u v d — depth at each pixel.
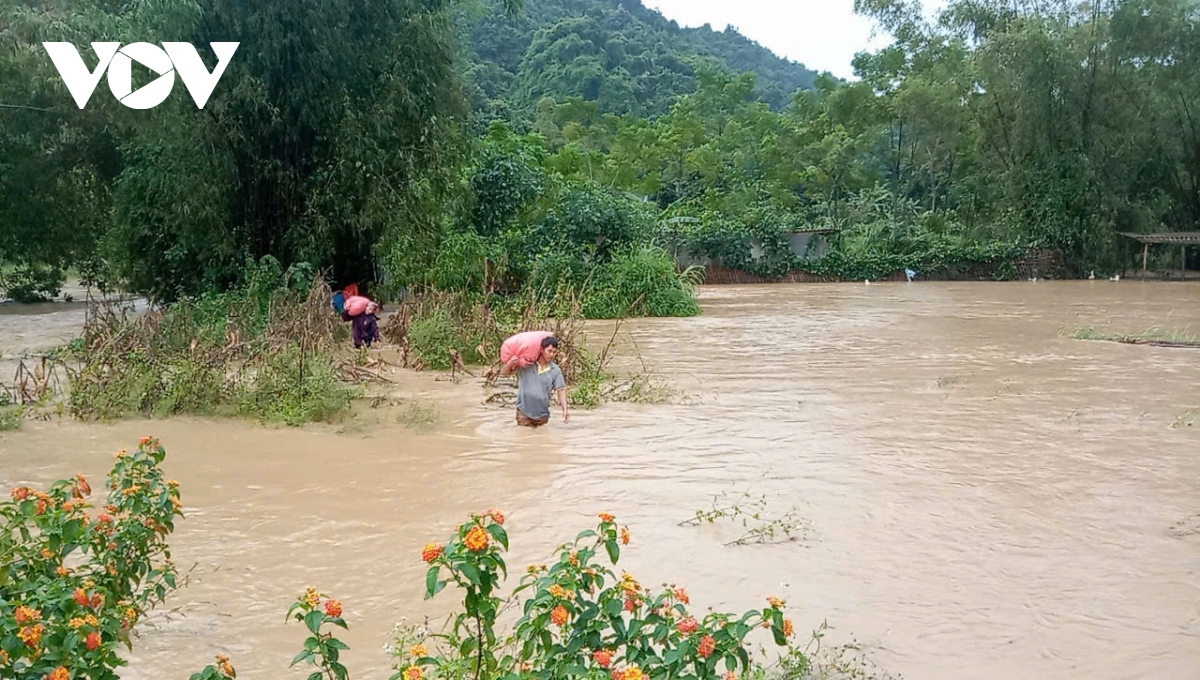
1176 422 10.19
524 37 102.88
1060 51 41.72
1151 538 6.34
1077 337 18.86
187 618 5.05
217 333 14.58
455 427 10.07
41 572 4.02
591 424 10.20
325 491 7.51
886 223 46.19
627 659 3.27
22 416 10.45
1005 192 44.34
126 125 18.08
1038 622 4.99
